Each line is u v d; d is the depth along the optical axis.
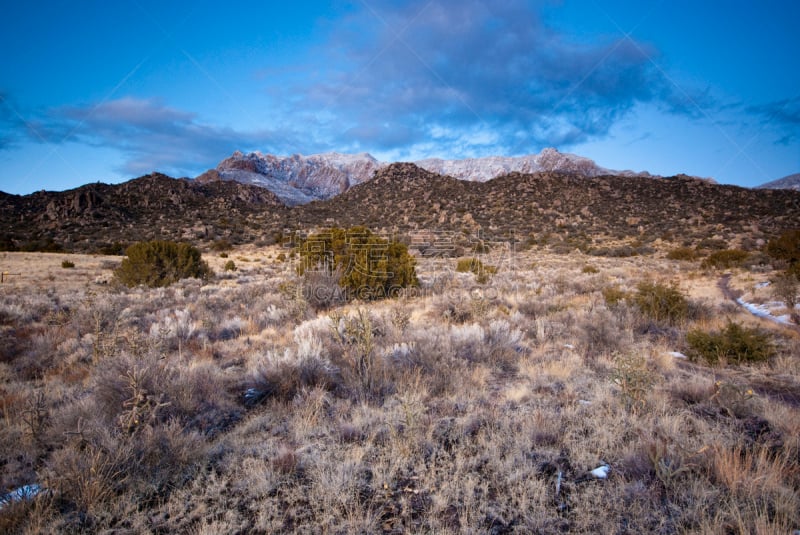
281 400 5.46
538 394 5.66
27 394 5.71
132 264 22.58
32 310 12.61
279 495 3.39
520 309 13.08
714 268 31.23
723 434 4.16
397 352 7.30
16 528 3.00
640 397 4.91
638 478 3.48
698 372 6.95
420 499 3.30
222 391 5.70
